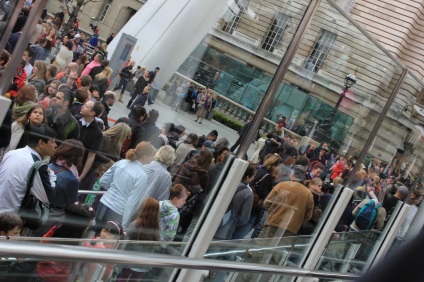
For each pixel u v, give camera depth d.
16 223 2.69
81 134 2.86
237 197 3.90
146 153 3.27
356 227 5.50
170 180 3.44
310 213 4.68
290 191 4.38
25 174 2.66
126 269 3.29
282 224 4.42
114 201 3.13
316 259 4.92
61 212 2.87
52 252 2.69
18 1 2.45
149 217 3.38
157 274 3.54
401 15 18.30
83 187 2.96
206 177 3.66
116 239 3.22
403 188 6.20
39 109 2.65
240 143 3.82
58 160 2.79
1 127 2.52
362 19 18.50
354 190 5.29
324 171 4.72
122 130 3.07
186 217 3.62
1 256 2.49
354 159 5.14
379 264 1.11
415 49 18.59
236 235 4.02
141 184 3.27
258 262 4.35
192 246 3.73
